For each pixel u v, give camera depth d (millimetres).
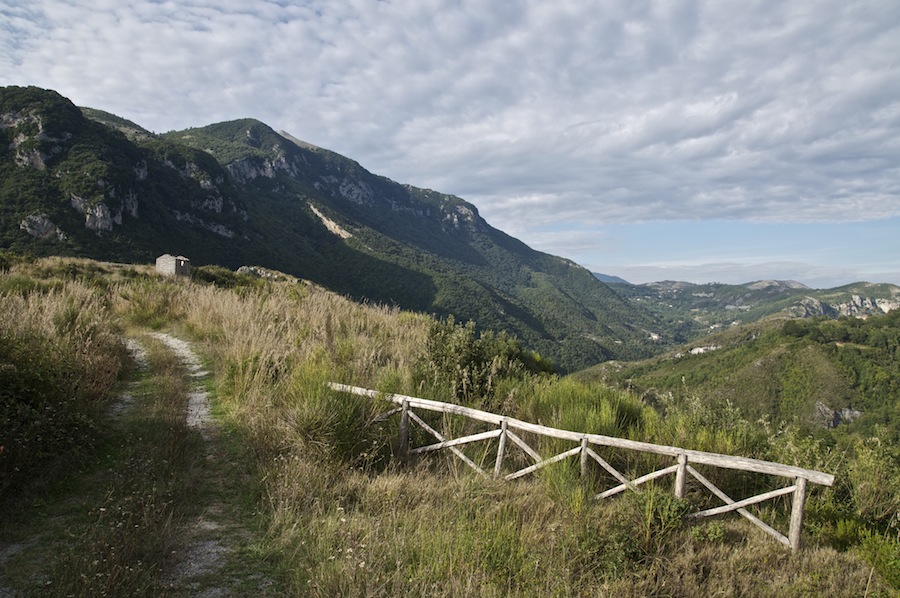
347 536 3918
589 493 5020
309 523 4223
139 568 3207
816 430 7145
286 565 3646
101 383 7191
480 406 7359
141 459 4961
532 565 3764
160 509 4078
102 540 3400
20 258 30922
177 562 3555
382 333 11688
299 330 10867
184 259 39000
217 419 7020
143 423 6285
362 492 5000
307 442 5754
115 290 16875
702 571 4000
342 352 9250
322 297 15445
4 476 4227
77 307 10297
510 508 4773
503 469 5918
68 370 6207
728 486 5707
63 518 4051
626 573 3844
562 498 4918
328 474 5184
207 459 5656
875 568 4230
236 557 3727
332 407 6000
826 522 5180
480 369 8539
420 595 3289
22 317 7566
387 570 3590
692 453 4836
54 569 3209
